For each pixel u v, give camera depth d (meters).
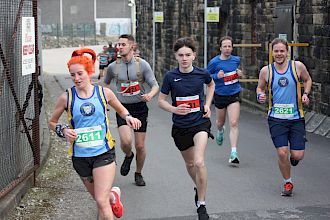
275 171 9.74
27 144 8.85
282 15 16.45
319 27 14.28
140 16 40.69
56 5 82.50
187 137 7.06
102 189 5.88
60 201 7.98
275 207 7.68
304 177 9.27
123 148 8.45
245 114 17.34
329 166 10.04
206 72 7.12
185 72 7.04
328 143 12.21
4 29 7.45
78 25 80.38
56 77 32.22
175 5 29.66
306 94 8.01
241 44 18.94
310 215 7.30
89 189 6.25
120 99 8.40
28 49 8.14
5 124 7.55
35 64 8.63
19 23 8.12
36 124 8.66
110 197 6.20
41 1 81.88
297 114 8.03
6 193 7.25
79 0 82.94
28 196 8.17
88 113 5.91
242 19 20.09
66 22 83.06
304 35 15.16
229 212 7.48
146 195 8.38
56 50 63.97
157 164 10.41
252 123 15.46
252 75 19.47
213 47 23.67
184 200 8.11
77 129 5.93
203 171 6.80
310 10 14.79
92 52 6.07
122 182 9.15
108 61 29.59
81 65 5.85
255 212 7.47
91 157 5.91
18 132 8.22
